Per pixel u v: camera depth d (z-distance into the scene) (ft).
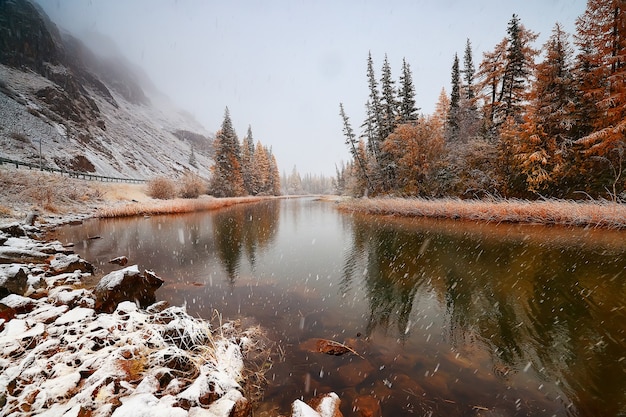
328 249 42.01
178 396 9.93
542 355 14.92
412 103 103.76
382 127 108.47
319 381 13.34
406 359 15.12
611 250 32.12
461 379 13.42
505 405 11.65
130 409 8.70
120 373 11.05
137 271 22.03
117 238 49.75
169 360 12.41
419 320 19.53
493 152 73.61
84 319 15.88
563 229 45.93
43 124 174.29
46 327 14.85
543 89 63.87
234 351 14.29
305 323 19.40
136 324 15.43
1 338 13.47
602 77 57.26
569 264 28.43
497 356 15.07
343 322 19.57
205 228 63.31
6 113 154.81
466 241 41.81
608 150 55.57
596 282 23.59
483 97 88.89
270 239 50.49
